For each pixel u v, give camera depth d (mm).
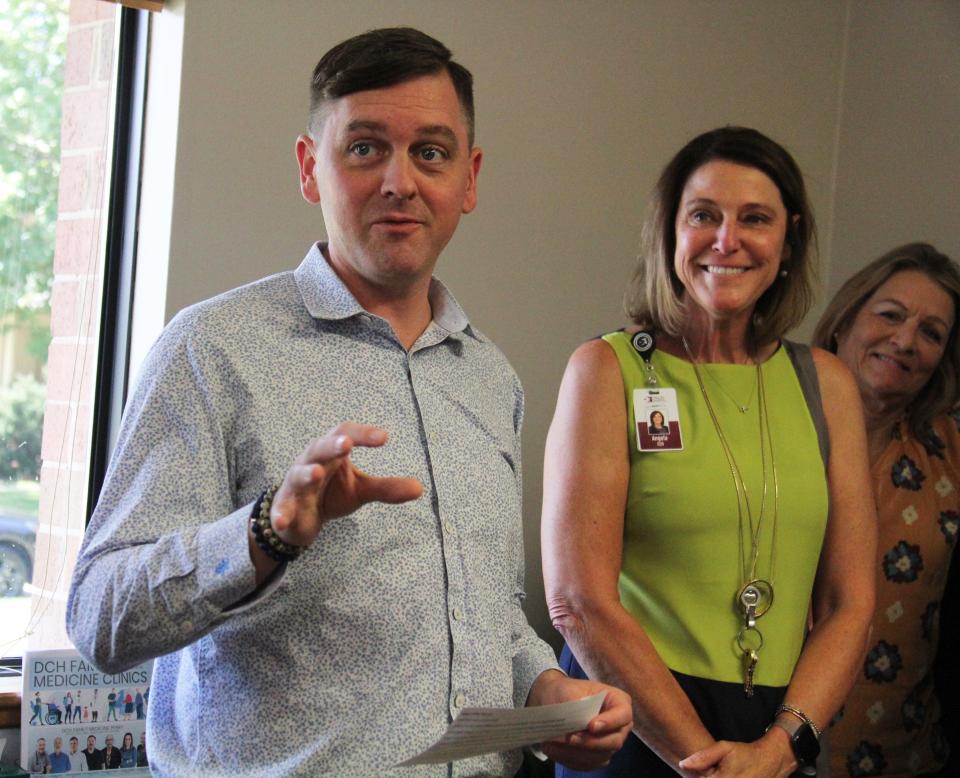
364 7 2963
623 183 3424
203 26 2742
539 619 3232
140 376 1460
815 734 1902
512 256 3232
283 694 1389
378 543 1437
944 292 2643
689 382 2100
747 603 1981
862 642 2006
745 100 3654
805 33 3766
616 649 1933
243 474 1427
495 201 3203
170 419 1410
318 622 1396
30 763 2475
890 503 2627
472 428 1622
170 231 2709
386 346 1570
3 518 2762
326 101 1561
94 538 1373
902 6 3617
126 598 1283
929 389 2686
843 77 3834
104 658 1307
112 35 2865
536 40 3266
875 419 2699
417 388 1568
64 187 2830
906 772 2625
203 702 1421
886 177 3629
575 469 2047
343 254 1574
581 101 3348
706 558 1998
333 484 1229
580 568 1988
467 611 1499
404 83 1527
